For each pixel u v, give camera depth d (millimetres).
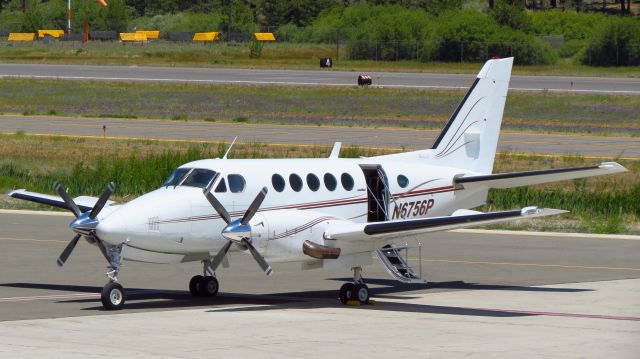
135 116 146625
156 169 87188
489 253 59375
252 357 30953
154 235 39750
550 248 61312
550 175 45250
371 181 46469
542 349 32812
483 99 51062
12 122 136000
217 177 41344
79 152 106562
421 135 125438
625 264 55469
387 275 52406
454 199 48938
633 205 77812
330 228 41875
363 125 137750
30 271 50938
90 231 39438
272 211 41875
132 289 46625
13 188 84438
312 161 45250
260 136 121812
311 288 47844
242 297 44844
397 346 33031
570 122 145250
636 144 118750
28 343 32844
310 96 176875
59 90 182000
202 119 143875
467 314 40375
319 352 31859
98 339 33719
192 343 33156
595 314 40500
